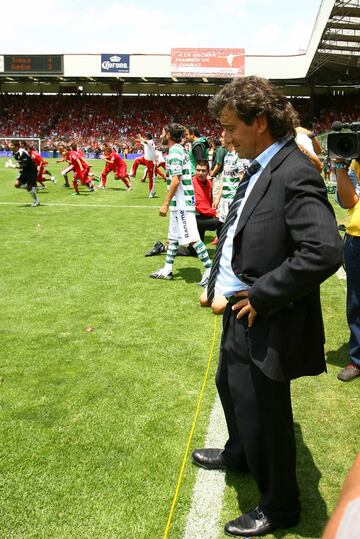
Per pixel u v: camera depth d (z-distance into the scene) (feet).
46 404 11.62
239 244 7.00
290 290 6.28
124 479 9.16
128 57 141.69
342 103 147.64
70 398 11.90
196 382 12.74
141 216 39.14
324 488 8.97
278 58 136.77
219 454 9.61
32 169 43.98
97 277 22.12
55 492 8.80
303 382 12.87
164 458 9.75
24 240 29.81
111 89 157.58
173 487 8.98
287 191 6.48
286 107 6.80
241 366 7.41
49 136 154.61
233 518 8.33
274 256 6.72
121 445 10.13
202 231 24.20
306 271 6.15
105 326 16.44
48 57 143.84
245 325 7.27
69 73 143.95
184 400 11.87
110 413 11.27
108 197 51.49
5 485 8.96
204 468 9.53
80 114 159.22
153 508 8.48
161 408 11.51
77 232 32.40
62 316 17.34
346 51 103.09
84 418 11.06
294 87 151.64
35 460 9.64
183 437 10.43
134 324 16.63
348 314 13.03
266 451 7.62
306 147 14.46
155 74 141.69
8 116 160.35
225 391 8.66
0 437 10.33
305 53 128.47
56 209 42.68
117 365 13.64
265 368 6.88
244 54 137.80
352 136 11.71
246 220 6.84
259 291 6.48
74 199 49.67
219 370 8.53
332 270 6.19
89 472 9.32
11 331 15.96
